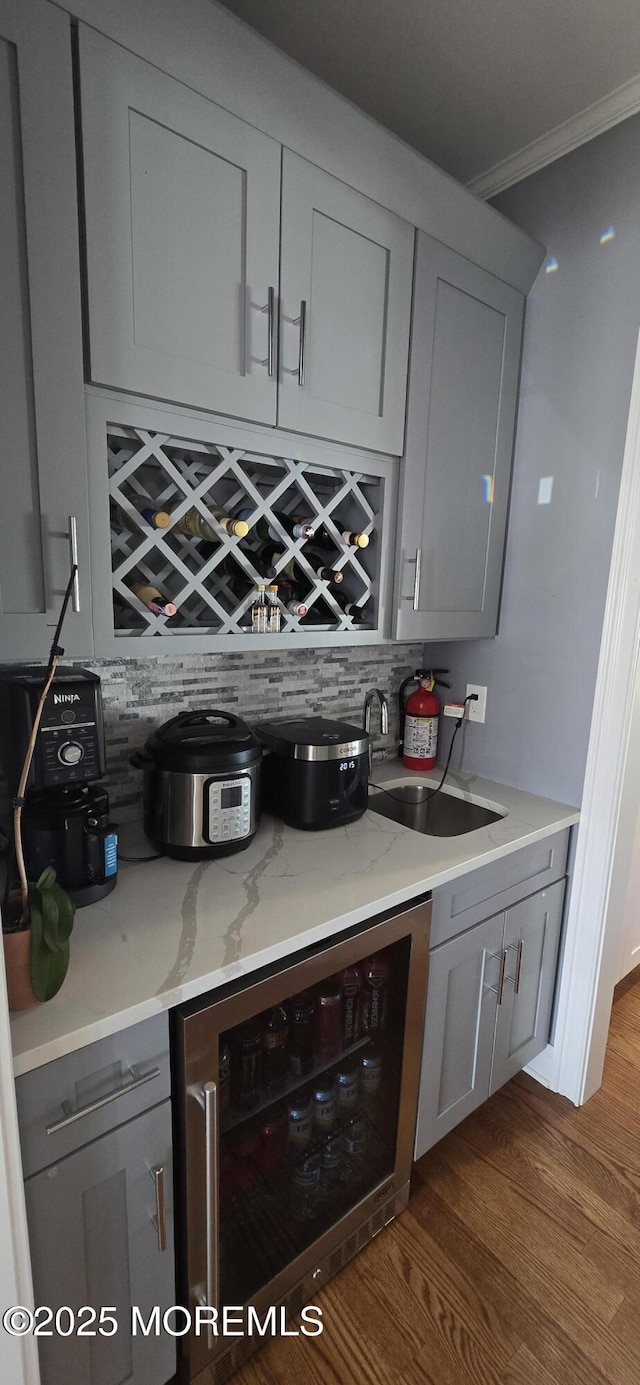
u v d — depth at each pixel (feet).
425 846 4.84
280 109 3.66
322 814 5.00
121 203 3.18
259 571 4.53
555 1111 6.08
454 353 5.16
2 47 2.75
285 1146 4.58
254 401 3.89
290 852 4.66
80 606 3.35
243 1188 4.33
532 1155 5.54
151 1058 3.07
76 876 3.69
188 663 5.09
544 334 5.66
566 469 5.60
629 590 5.23
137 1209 3.15
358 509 5.13
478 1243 4.75
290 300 3.97
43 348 3.04
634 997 8.02
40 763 3.32
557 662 5.86
